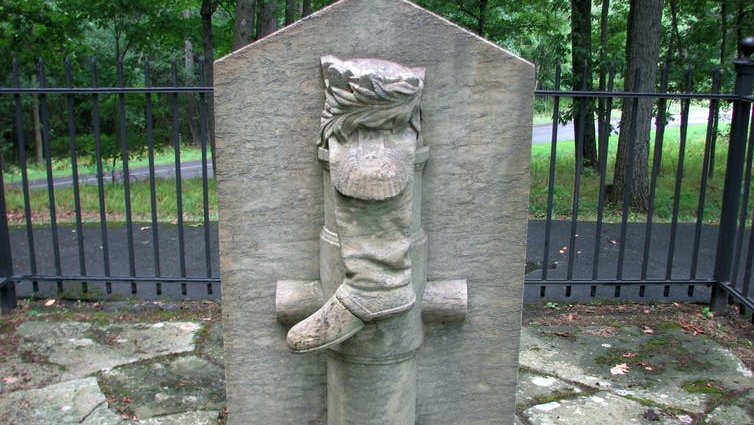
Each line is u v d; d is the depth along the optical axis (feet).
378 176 5.10
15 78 12.05
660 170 29.27
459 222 6.20
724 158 34.83
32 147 46.11
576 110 18.70
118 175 33.47
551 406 8.92
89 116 42.86
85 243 17.61
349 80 5.33
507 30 32.55
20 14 31.04
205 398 9.09
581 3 28.48
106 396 9.11
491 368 6.72
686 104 12.34
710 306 12.98
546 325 12.05
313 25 5.76
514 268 6.35
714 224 20.72
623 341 11.30
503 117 5.95
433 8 28.81
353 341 5.80
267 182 6.12
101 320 12.00
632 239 18.60
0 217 12.23
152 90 11.87
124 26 33.86
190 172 38.34
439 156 6.02
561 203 23.45
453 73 5.85
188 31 34.06
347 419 6.16
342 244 5.34
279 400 6.79
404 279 5.36
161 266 15.65
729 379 9.88
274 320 6.51
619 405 8.98
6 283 12.28
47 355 10.47
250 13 24.56
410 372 6.22
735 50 32.68
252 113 5.96
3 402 8.91
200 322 11.94
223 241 6.26
